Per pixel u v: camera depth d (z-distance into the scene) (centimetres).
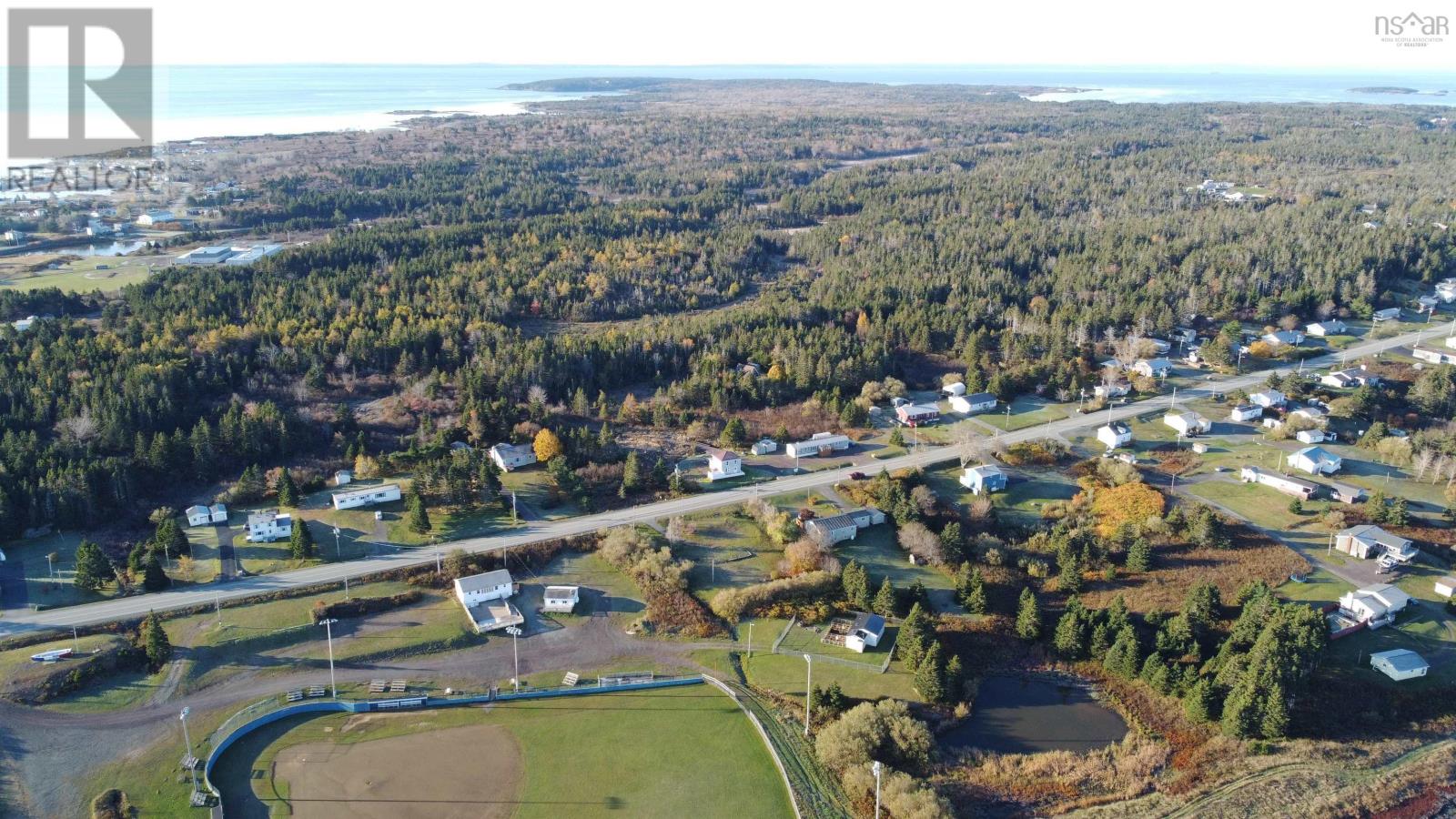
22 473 13600
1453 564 12525
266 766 9125
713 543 13225
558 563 12712
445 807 8644
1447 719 9838
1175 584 12231
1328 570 12450
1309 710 9944
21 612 11200
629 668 10669
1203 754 9475
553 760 9281
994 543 12962
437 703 10031
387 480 14900
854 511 13850
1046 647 11231
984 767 9312
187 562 12075
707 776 9106
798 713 9944
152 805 8512
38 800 8531
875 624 11312
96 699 9819
